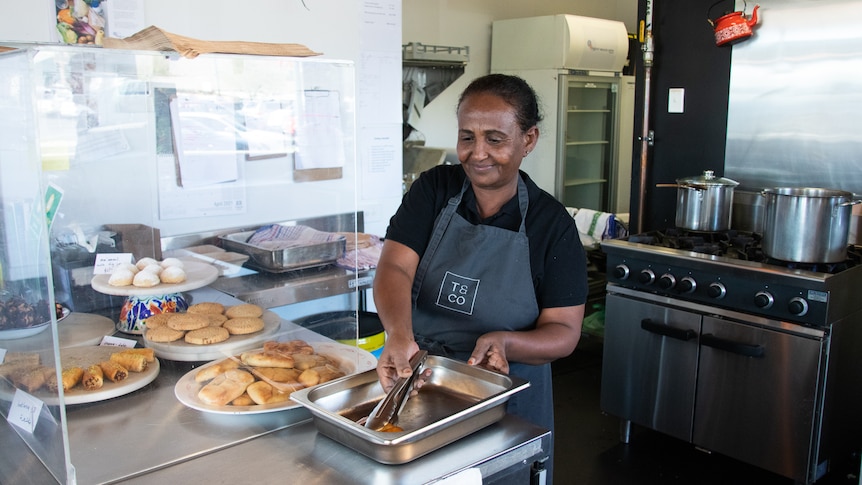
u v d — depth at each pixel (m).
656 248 2.92
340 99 1.96
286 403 1.31
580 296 1.65
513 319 1.67
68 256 1.45
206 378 1.35
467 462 1.12
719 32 3.20
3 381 1.29
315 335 1.64
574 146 5.34
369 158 3.36
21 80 1.11
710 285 2.72
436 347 1.73
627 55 5.33
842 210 2.52
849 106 2.96
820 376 2.49
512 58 5.06
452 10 4.98
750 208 3.27
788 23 3.08
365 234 3.01
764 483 2.85
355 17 3.20
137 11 2.62
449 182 1.76
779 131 3.18
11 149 1.14
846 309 2.55
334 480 1.07
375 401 1.34
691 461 3.03
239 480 1.08
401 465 1.11
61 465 1.08
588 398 3.68
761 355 2.60
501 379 1.30
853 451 2.83
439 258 1.71
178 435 1.21
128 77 1.58
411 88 4.62
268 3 2.93
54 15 2.46
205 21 2.79
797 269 2.55
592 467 2.98
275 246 1.77
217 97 1.78
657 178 3.62
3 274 1.21
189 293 1.55
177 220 1.72
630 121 5.46
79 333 1.39
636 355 3.01
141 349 1.37
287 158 1.93
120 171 1.59
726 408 2.74
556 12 5.73
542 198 1.69
